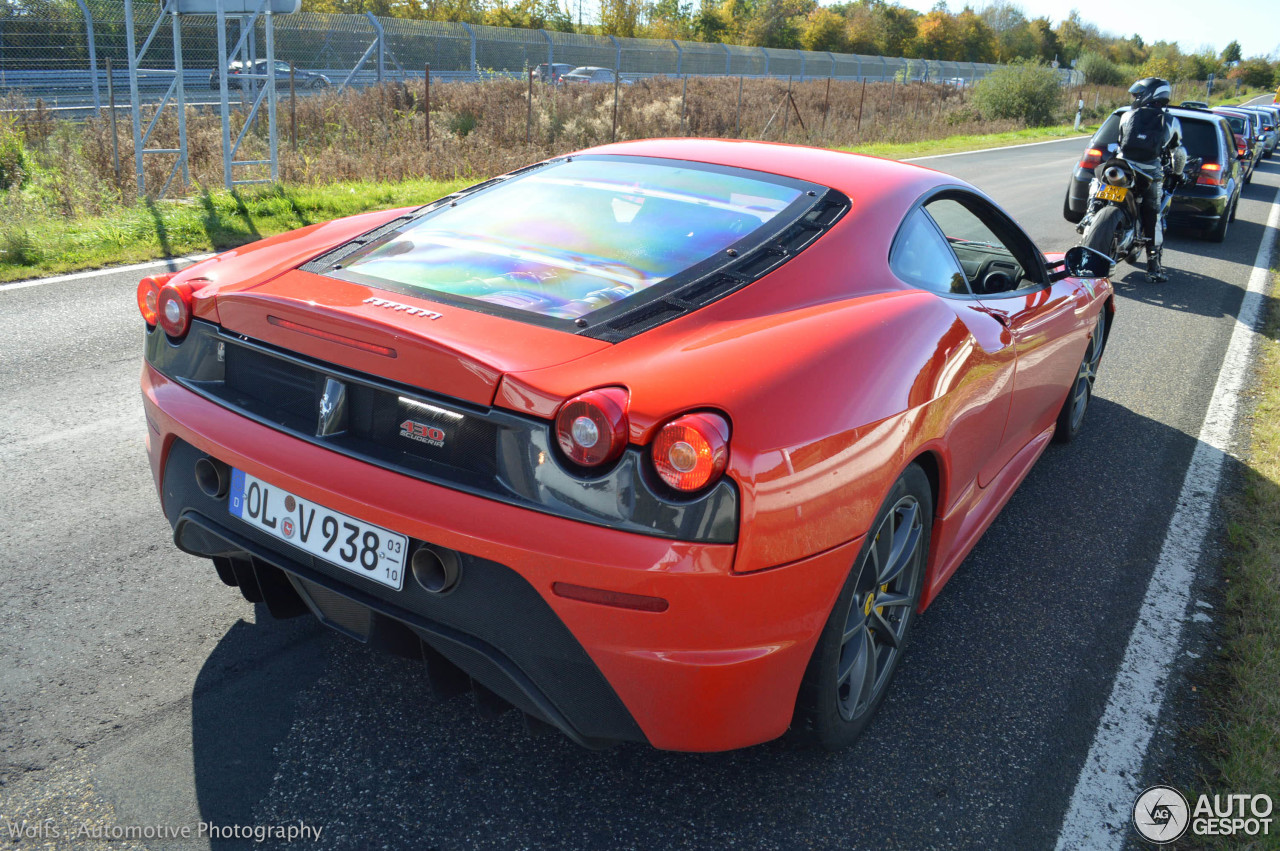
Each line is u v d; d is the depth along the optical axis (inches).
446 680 72.6
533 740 81.5
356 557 68.0
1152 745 86.8
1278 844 73.9
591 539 59.9
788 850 71.4
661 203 92.2
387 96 552.1
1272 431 175.6
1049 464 154.9
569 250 83.5
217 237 278.8
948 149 820.0
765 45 2738.7
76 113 509.0
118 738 77.9
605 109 657.6
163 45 592.7
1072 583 116.5
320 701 84.6
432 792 74.6
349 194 350.0
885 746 84.2
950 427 84.4
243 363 76.4
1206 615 110.7
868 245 88.3
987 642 102.4
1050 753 84.8
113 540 110.5
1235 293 307.9
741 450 60.1
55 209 310.7
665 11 2554.1
